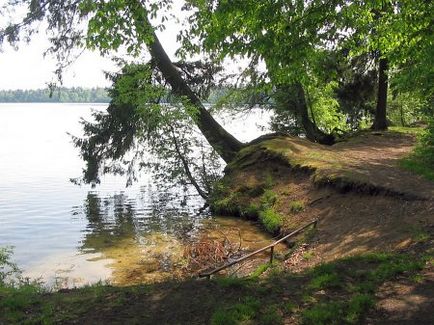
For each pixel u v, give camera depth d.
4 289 7.18
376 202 12.29
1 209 21.48
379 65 26.80
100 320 5.68
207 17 8.54
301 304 5.89
